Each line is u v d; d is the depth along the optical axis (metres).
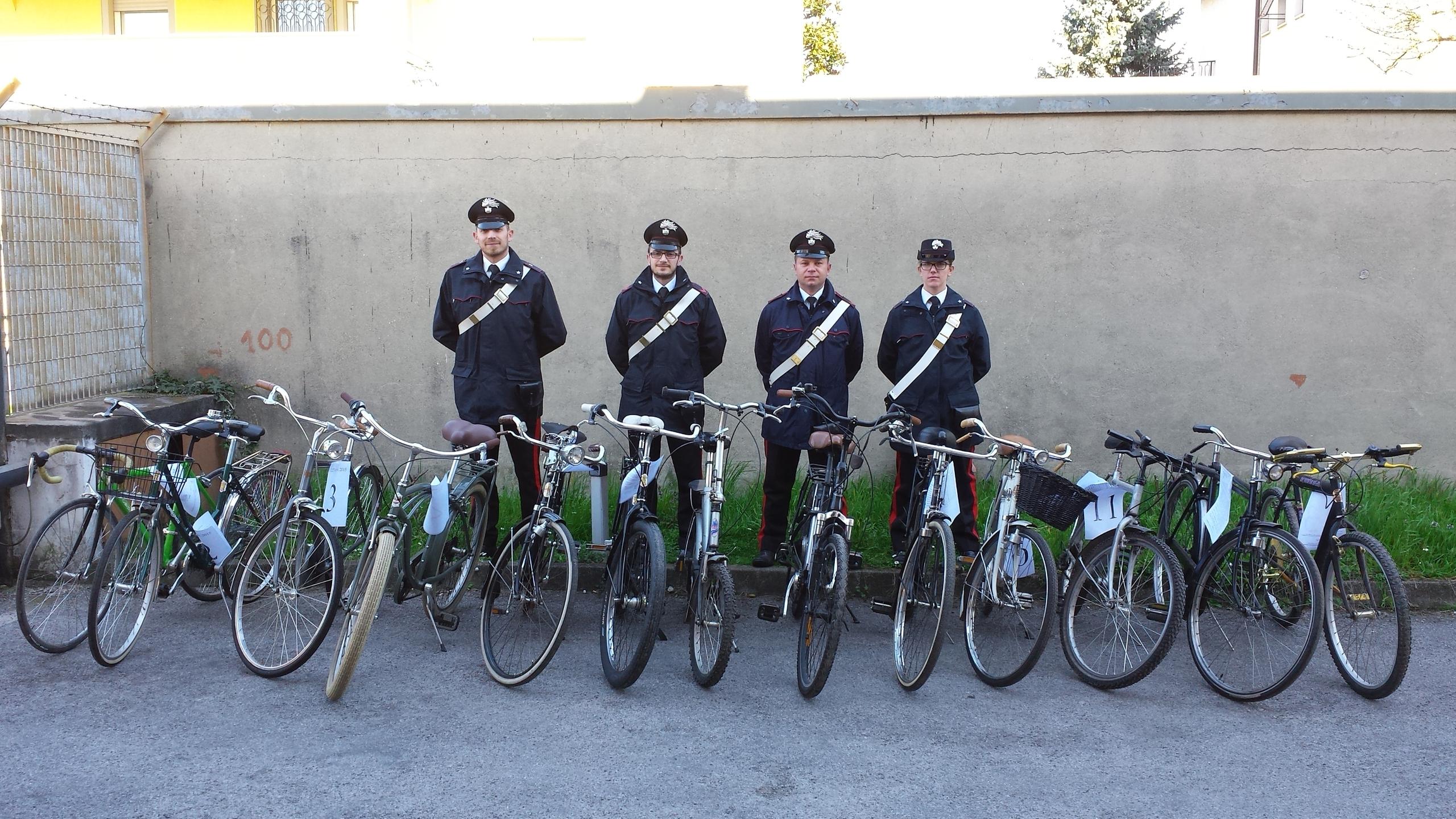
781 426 5.70
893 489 6.58
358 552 4.87
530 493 5.87
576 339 7.08
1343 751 3.91
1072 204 6.88
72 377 6.47
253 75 9.70
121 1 11.99
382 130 7.02
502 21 9.92
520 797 3.47
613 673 4.42
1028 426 6.99
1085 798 3.52
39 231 6.21
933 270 5.68
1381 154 6.77
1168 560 4.39
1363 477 6.80
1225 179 6.82
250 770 3.62
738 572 5.86
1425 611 5.57
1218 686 4.48
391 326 7.12
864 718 4.19
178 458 4.99
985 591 4.64
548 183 7.01
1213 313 6.89
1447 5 13.43
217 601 5.45
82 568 4.64
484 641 4.59
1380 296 6.85
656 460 4.96
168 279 7.17
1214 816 3.40
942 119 6.86
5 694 4.23
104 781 3.53
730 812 3.39
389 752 3.79
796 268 5.77
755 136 6.92
